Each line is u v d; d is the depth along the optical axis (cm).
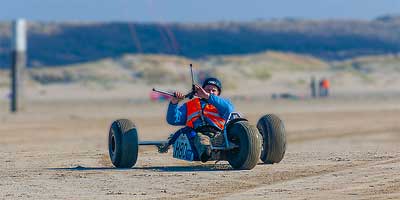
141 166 5675
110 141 5622
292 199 4125
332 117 15950
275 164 5509
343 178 4803
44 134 12044
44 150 7644
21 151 7525
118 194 4403
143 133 11906
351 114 16938
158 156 6328
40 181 4969
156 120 15450
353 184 4566
